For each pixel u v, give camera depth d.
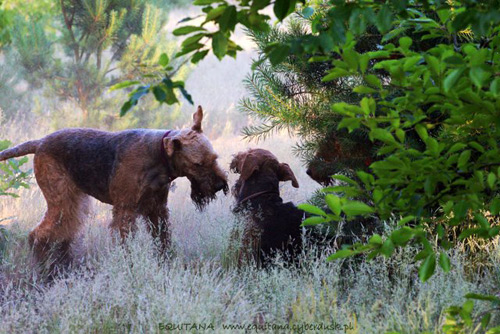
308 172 9.59
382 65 4.29
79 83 19.80
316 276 7.60
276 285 7.66
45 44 20.38
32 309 7.30
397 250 7.99
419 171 4.31
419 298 6.83
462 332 5.37
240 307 7.03
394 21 5.65
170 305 6.99
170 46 20.83
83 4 19.27
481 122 4.26
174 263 8.40
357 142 9.05
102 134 9.79
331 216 4.47
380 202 4.48
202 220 12.02
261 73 9.77
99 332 7.00
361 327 6.46
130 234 8.91
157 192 9.36
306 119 9.52
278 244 9.23
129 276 7.97
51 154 9.76
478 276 7.80
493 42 4.35
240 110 10.21
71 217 9.88
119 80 20.22
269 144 19.31
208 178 9.12
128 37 20.98
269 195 9.53
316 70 9.46
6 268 9.36
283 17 3.87
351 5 3.92
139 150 9.23
